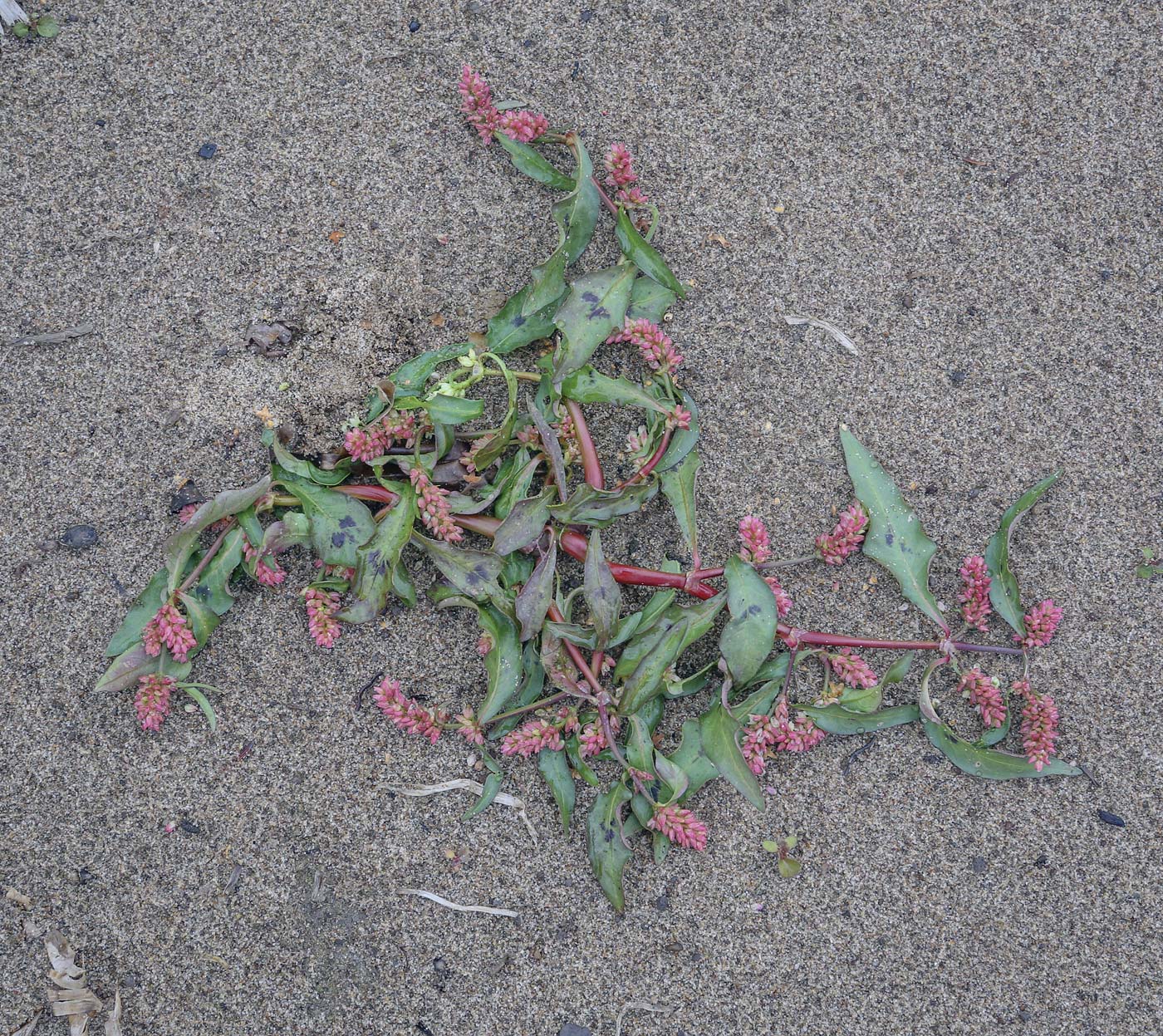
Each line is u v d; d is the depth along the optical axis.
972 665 0.67
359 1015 0.66
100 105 0.67
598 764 0.66
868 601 0.67
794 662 0.66
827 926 0.66
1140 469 0.67
